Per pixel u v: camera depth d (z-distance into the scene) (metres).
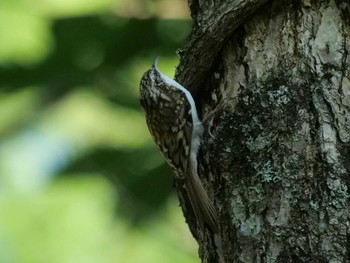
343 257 5.44
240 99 6.00
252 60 6.08
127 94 9.68
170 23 9.47
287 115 5.79
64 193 10.73
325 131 5.68
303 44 5.93
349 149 5.64
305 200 5.58
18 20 10.55
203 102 6.50
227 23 6.20
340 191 5.55
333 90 5.78
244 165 5.83
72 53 9.66
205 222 6.08
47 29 9.79
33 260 11.10
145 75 7.63
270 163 5.74
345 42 5.89
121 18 9.58
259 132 5.84
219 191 5.96
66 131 10.03
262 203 5.70
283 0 6.05
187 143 6.59
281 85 5.88
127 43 9.52
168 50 9.42
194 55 6.40
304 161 5.66
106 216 10.61
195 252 9.97
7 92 9.78
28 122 10.13
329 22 5.94
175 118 6.90
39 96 9.83
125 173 9.48
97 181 9.61
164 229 9.77
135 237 9.82
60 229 11.02
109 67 9.62
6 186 11.91
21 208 11.19
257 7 6.10
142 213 9.41
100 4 9.79
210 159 6.07
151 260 9.99
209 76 6.41
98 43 9.58
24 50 10.42
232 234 5.80
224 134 5.99
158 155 9.52
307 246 5.50
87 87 9.70
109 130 9.88
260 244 5.64
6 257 11.20
